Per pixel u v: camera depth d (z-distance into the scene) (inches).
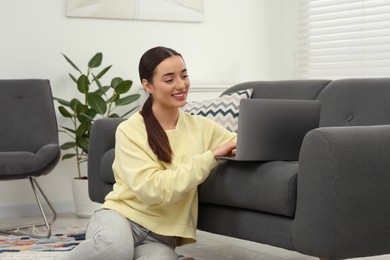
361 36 184.7
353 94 119.9
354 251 87.3
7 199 179.8
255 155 95.9
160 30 197.3
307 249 88.1
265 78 212.5
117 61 191.3
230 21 207.3
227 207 104.2
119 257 90.5
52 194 185.2
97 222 95.9
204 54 203.9
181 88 98.6
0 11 177.5
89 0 185.8
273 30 212.4
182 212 99.0
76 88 186.4
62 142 185.3
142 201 95.7
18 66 179.8
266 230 96.0
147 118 99.1
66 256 91.3
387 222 90.0
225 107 136.0
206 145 104.4
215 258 123.9
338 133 86.0
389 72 177.5
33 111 166.4
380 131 90.3
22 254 126.6
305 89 129.5
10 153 147.0
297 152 100.1
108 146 137.5
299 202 89.0
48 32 182.7
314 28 198.5
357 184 86.6
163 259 93.7
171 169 98.2
